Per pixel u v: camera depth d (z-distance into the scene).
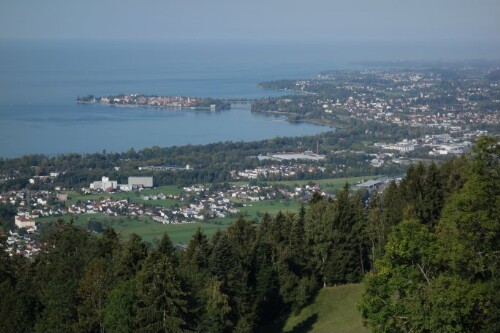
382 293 33.34
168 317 41.44
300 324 54.97
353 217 62.91
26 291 47.50
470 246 31.92
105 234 53.88
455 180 62.19
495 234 31.95
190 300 43.06
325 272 62.31
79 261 48.66
